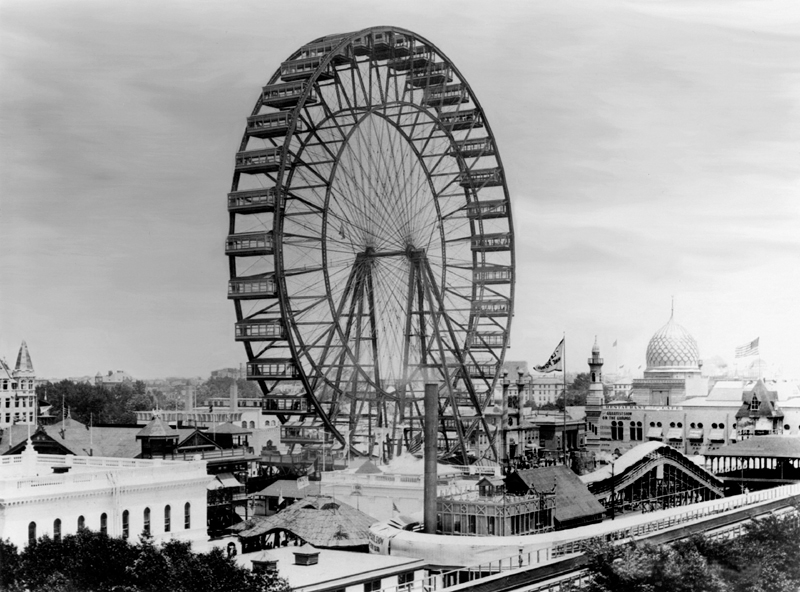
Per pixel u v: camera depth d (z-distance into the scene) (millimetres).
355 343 169375
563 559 107562
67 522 108125
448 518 123875
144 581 91188
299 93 159000
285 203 157375
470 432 187500
